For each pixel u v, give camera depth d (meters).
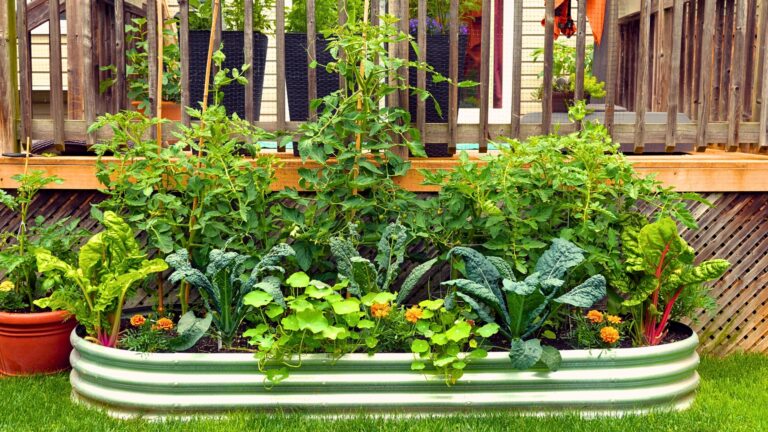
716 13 4.99
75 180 4.15
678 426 3.17
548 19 4.07
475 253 3.53
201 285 3.45
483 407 3.27
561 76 5.90
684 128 4.30
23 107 4.16
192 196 3.79
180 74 4.34
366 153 4.21
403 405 3.25
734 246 4.41
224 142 3.88
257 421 3.15
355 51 3.71
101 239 3.50
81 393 3.37
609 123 4.21
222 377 3.22
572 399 3.29
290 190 3.83
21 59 4.13
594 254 3.61
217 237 3.77
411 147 3.75
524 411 3.29
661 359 3.36
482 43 4.13
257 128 3.88
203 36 4.49
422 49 4.07
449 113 4.18
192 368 3.22
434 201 3.81
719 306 4.44
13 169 4.12
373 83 3.80
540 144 3.63
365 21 3.74
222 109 3.70
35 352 3.81
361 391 3.26
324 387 3.25
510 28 7.52
